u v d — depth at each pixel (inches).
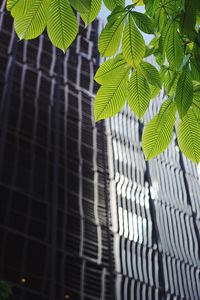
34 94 1636.3
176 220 1747.0
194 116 98.0
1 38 1711.4
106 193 1599.4
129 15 94.4
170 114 97.0
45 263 1245.1
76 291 1267.2
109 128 1831.9
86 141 1699.1
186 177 1964.8
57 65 1824.6
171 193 1836.9
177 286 1528.1
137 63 94.1
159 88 97.0
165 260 1569.9
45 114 1614.2
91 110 1809.8
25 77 1658.5
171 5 99.7
